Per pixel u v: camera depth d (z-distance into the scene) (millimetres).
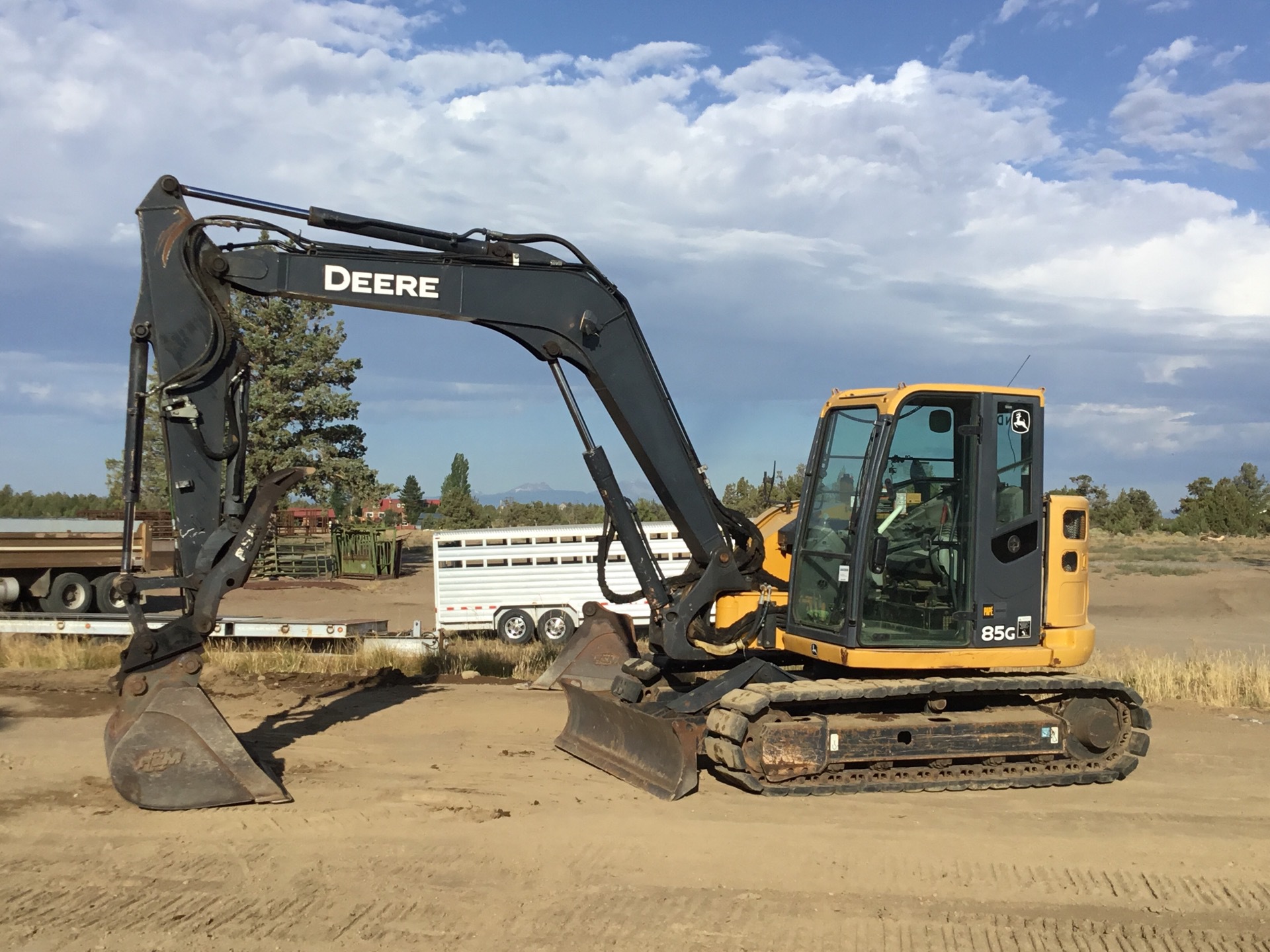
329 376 35281
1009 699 8422
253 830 6527
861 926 5223
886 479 7734
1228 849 6500
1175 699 11656
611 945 4918
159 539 33094
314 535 39875
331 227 7379
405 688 12062
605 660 11578
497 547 19125
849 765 7750
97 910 5285
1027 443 8023
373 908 5328
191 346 7145
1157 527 56719
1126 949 5016
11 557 20000
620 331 7922
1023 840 6625
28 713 10328
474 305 7586
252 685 11820
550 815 6938
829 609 8008
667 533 18609
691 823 6828
